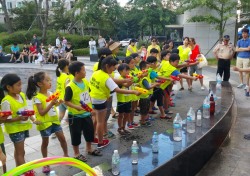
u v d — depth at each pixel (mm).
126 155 3832
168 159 3492
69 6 40344
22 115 3469
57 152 4809
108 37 37031
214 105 5262
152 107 6684
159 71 6242
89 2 28828
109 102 5273
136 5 30266
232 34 17688
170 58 6051
